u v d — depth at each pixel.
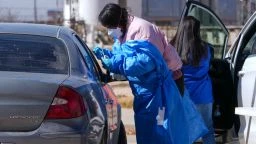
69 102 11.33
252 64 15.10
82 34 109.81
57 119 11.19
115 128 14.67
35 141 10.99
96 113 12.02
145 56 14.55
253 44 16.50
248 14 62.00
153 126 15.01
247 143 14.72
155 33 15.16
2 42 12.87
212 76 17.23
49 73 12.07
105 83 15.02
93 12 123.44
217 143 17.44
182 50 16.56
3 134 10.96
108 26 15.08
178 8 142.25
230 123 16.89
